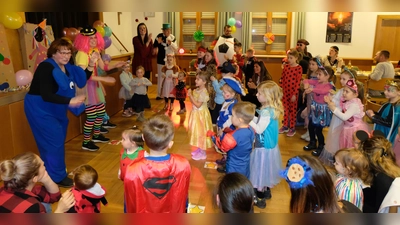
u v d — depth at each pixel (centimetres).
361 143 207
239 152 240
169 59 564
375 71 509
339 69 580
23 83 332
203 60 548
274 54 826
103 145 399
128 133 220
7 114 303
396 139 259
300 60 531
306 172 121
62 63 266
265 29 823
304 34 806
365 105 472
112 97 536
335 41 798
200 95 334
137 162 156
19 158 158
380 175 179
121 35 792
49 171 280
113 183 297
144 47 679
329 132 339
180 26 840
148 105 516
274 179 263
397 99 271
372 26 773
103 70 421
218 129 313
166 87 567
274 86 256
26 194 152
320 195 119
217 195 129
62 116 279
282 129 459
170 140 156
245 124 241
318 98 365
